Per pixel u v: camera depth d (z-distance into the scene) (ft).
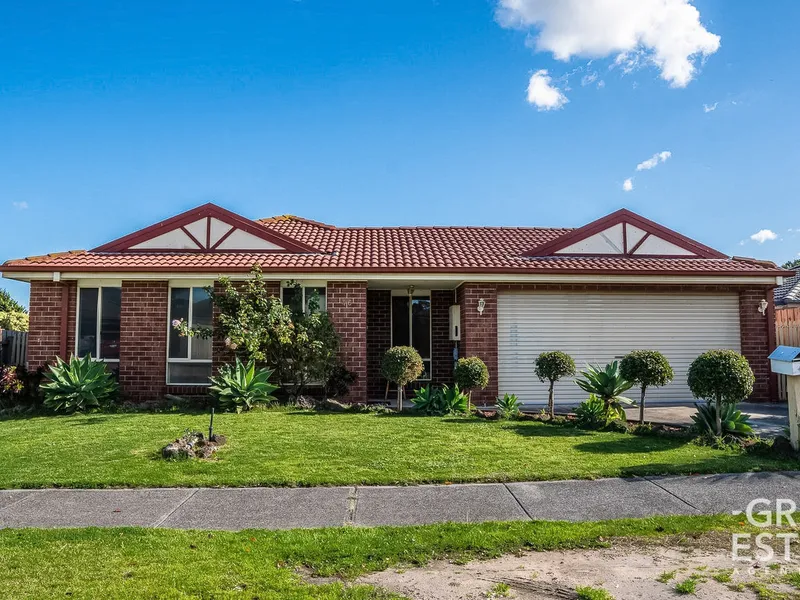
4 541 16.06
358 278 44.68
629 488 21.35
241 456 25.82
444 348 51.47
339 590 13.21
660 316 47.60
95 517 18.43
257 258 46.16
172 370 44.88
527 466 24.03
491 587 13.55
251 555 15.14
